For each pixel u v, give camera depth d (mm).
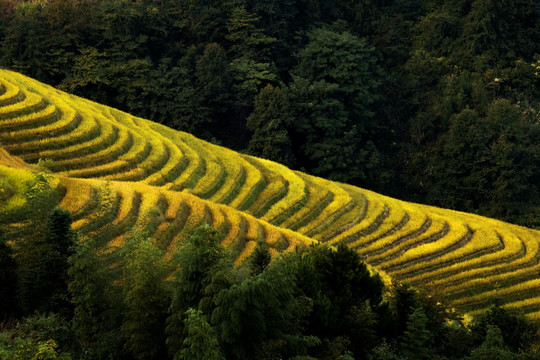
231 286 15367
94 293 17562
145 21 74938
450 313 25188
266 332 15945
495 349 19375
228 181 51406
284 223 47406
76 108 54688
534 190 71938
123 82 72062
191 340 13641
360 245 46719
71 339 17219
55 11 71562
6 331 16922
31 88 53938
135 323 17000
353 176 72312
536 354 22422
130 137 53000
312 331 19422
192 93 70938
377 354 19234
